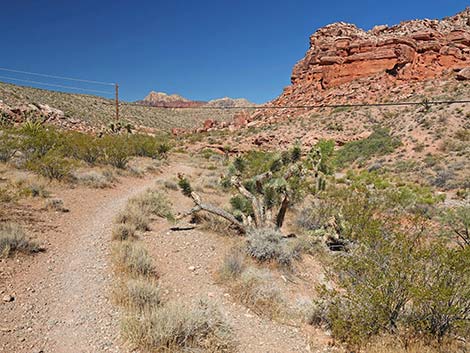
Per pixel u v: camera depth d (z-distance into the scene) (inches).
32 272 217.6
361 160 1493.6
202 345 165.3
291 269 289.0
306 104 2923.2
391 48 2856.8
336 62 3068.4
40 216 323.6
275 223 360.5
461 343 188.9
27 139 540.4
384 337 190.4
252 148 1879.9
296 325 209.9
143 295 200.4
